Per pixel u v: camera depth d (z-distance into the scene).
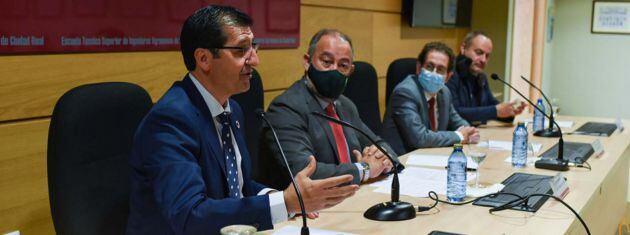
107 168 1.73
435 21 5.09
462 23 5.59
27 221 2.27
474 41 4.01
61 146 1.62
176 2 2.77
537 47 6.68
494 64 5.91
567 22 7.25
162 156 1.52
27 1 2.18
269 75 3.44
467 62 4.01
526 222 1.77
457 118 3.61
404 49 4.88
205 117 1.63
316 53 2.36
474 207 1.91
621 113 7.12
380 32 4.50
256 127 2.60
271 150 2.28
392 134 3.14
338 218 1.80
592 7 7.10
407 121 3.06
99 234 1.68
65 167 1.62
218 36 1.58
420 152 2.87
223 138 1.70
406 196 2.04
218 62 1.59
